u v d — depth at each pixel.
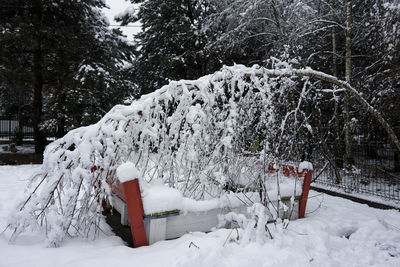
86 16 11.97
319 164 6.52
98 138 2.90
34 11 10.68
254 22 9.96
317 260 2.54
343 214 4.06
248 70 3.55
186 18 11.95
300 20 8.86
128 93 12.69
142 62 13.35
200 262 2.25
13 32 9.34
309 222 3.48
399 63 6.11
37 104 11.64
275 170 3.63
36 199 2.75
